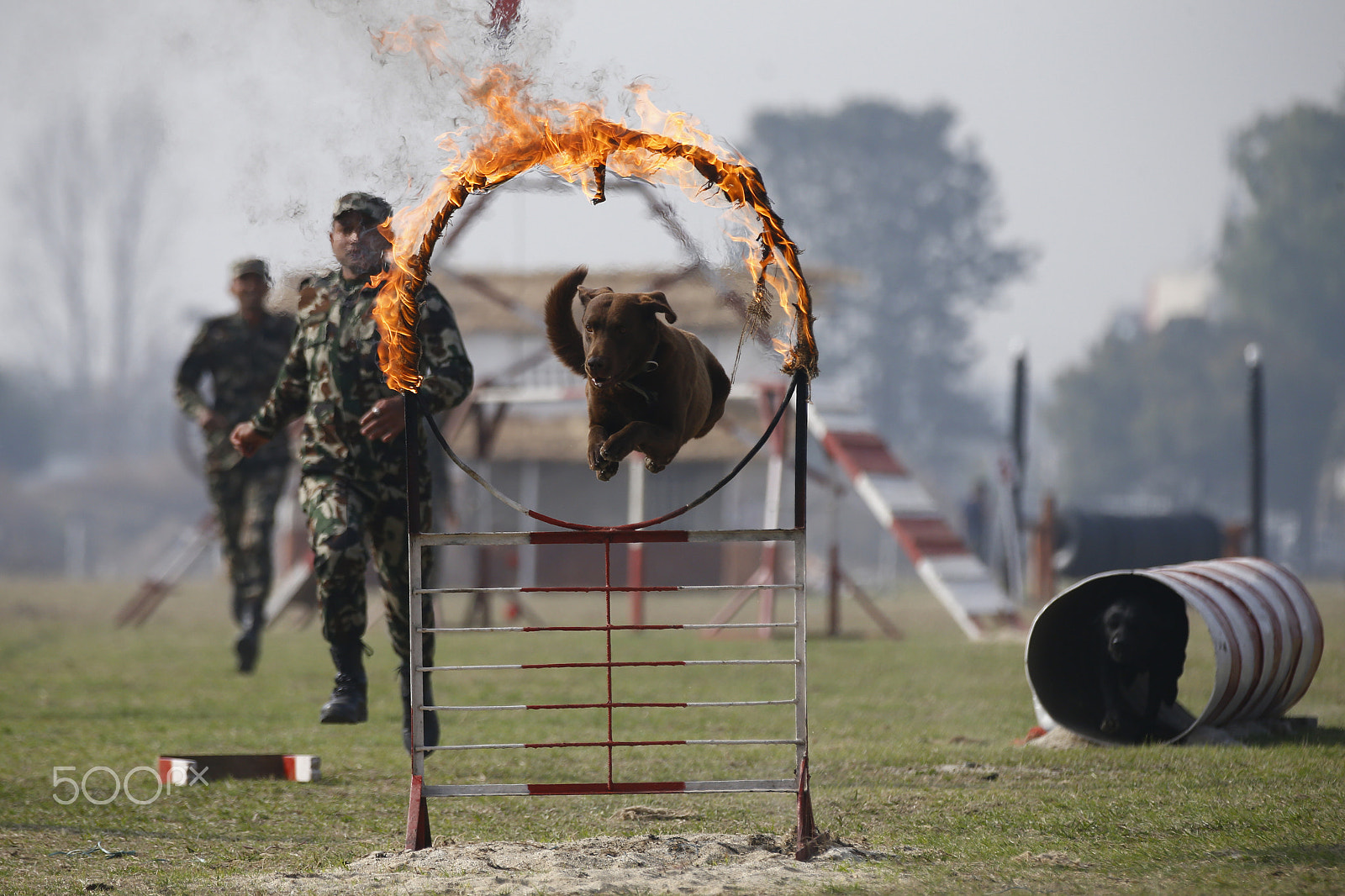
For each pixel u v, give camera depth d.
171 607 75.25
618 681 36.75
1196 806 17.88
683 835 16.77
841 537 151.75
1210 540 83.00
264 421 23.27
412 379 16.52
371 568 60.69
